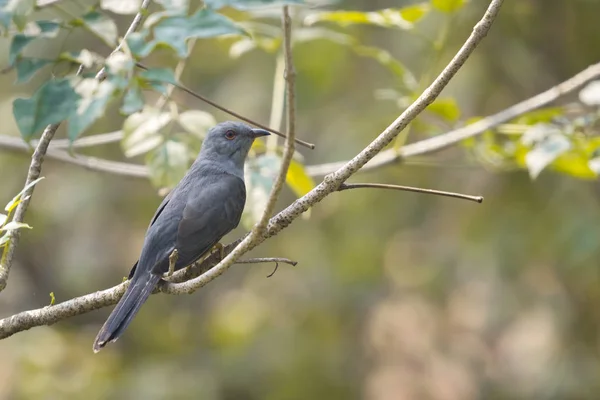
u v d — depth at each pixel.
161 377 14.84
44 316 5.86
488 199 13.44
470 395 16.00
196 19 4.90
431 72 9.50
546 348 14.88
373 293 15.95
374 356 16.27
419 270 16.23
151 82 5.08
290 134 4.81
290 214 5.78
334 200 14.52
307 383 14.95
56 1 5.30
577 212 12.42
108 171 9.89
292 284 15.95
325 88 13.63
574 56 12.92
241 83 14.26
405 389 15.92
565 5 12.55
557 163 9.11
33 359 14.81
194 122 8.35
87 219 15.85
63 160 9.91
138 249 16.52
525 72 12.93
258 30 9.78
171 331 16.17
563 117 9.39
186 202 7.25
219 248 6.98
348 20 9.41
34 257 16.19
